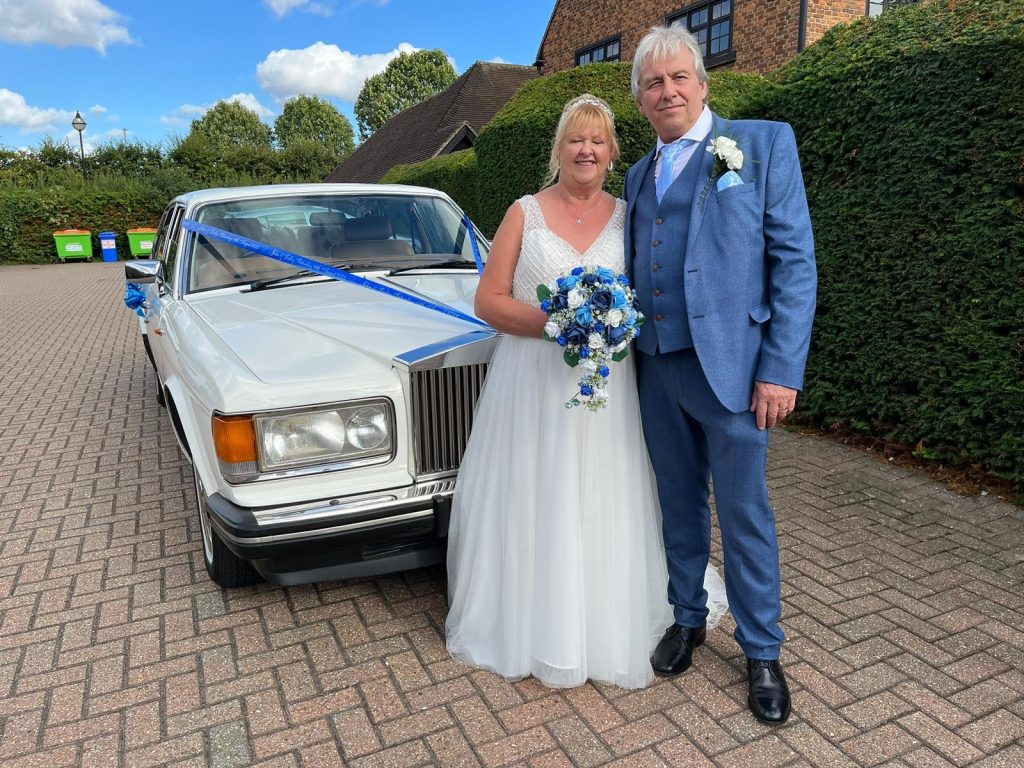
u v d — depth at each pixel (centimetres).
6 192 2297
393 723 233
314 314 312
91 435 541
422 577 324
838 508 388
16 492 432
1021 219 368
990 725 229
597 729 230
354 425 255
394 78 6278
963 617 287
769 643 238
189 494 426
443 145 1950
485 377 272
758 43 1162
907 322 434
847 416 489
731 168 213
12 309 1241
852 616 289
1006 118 373
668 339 228
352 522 254
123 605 306
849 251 460
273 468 247
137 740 227
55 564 343
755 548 233
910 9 443
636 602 250
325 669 261
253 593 313
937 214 406
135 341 927
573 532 241
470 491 258
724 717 235
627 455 247
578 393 230
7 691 252
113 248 2389
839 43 474
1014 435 388
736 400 218
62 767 216
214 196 400
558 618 243
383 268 381
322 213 401
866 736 225
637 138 647
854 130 444
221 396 245
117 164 3209
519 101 809
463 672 259
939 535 355
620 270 241
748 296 218
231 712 239
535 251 238
